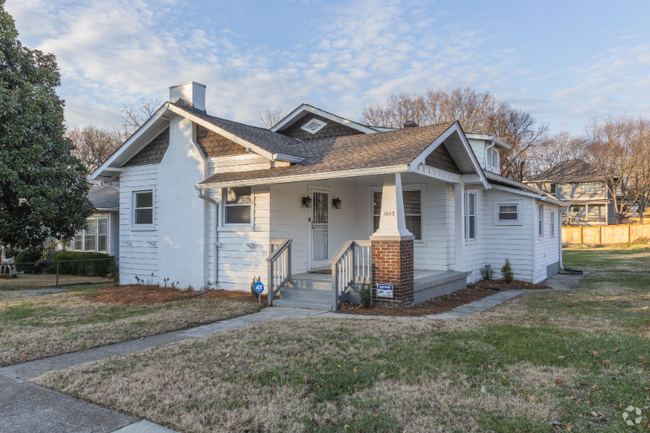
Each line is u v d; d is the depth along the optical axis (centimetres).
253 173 1118
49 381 511
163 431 390
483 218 1544
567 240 3956
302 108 1564
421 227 1285
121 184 1434
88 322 841
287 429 386
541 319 823
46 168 1421
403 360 568
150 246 1355
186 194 1255
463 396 452
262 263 1135
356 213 1397
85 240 2148
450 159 1215
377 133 1205
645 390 455
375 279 967
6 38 1362
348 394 462
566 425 385
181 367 551
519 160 4562
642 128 4669
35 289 1477
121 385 490
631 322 782
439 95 4359
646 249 3020
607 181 4856
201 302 1052
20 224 1421
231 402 443
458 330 723
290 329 742
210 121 1193
